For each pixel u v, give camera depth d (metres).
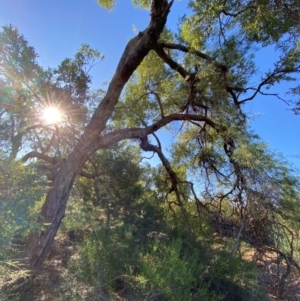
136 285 4.21
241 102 8.82
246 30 7.18
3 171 3.04
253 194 6.70
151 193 9.35
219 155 8.88
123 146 9.43
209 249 6.48
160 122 8.52
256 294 5.19
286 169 6.54
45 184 3.90
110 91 7.20
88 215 7.34
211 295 4.92
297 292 6.16
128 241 5.56
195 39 7.78
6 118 5.48
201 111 9.76
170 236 6.77
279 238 6.42
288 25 6.12
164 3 7.16
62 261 5.75
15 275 3.48
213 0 6.83
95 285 4.27
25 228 3.15
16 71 5.54
